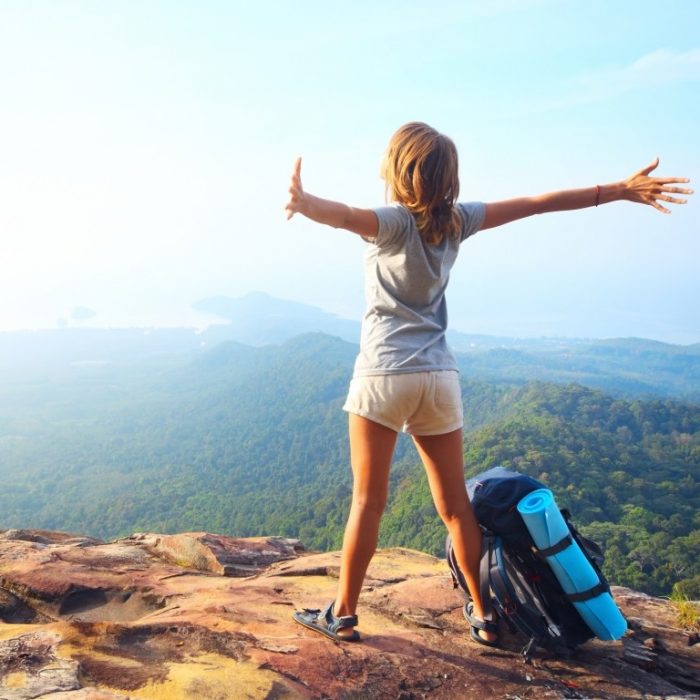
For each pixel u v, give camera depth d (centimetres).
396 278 240
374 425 241
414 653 255
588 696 236
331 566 380
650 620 320
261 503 14375
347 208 221
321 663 238
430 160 227
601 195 270
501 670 250
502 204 264
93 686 211
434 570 386
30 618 328
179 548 443
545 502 254
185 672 221
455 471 256
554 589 257
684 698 240
